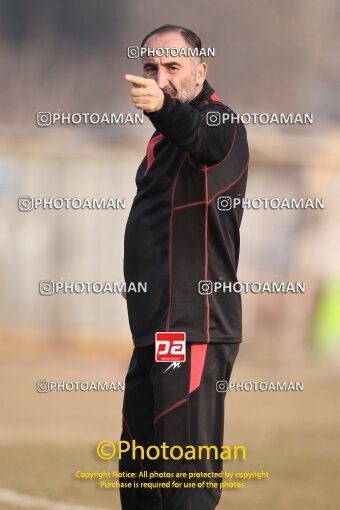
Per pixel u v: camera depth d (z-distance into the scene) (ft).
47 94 327.47
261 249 185.98
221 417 49.85
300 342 184.03
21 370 154.30
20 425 111.04
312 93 313.94
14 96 323.57
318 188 186.19
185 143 46.80
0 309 172.45
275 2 353.72
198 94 50.65
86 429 109.81
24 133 170.19
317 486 77.87
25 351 171.22
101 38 347.36
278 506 71.26
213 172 48.70
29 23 339.16
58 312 172.35
